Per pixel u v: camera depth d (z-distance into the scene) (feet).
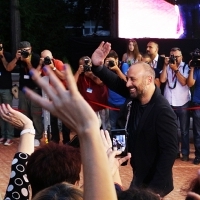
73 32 91.50
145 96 21.67
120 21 75.77
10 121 15.72
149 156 21.44
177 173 41.42
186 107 45.39
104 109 47.01
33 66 47.37
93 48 75.61
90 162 7.86
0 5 87.40
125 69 46.24
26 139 15.60
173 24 75.25
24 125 15.75
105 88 46.32
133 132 21.71
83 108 7.77
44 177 12.75
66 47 90.02
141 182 21.38
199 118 45.03
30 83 48.37
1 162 44.52
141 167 21.52
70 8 91.15
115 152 14.78
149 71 21.65
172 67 44.75
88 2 91.25
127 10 75.72
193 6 74.38
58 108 7.75
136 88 21.58
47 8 88.79
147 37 75.10
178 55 45.27
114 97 46.34
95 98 46.34
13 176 14.78
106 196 7.83
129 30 75.97
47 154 13.00
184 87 45.27
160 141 21.16
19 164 14.93
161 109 21.31
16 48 74.13
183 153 45.85
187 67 45.34
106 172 7.87
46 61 42.50
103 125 47.19
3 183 37.58
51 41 89.45
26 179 14.78
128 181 38.73
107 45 23.79
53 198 9.25
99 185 7.84
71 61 77.10
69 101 7.73
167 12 75.10
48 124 48.60
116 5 76.02
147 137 21.35
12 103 53.62
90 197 7.84
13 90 50.67
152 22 75.56
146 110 21.52
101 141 7.89
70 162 12.85
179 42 73.15
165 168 20.95
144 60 46.88
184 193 13.23
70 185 9.75
